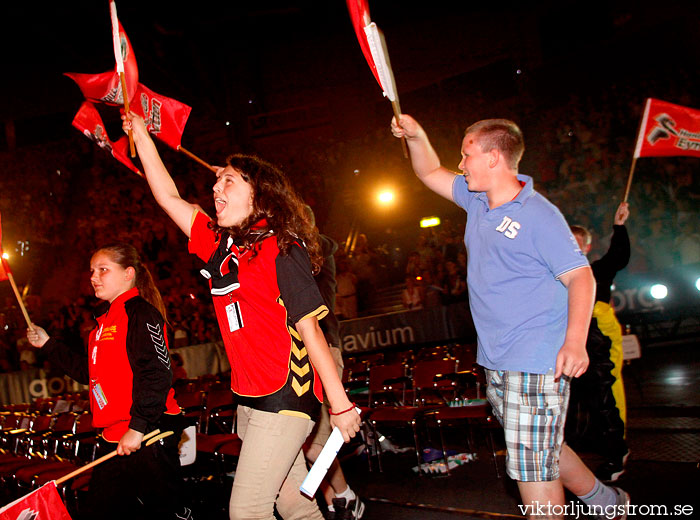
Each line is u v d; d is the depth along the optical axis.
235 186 2.54
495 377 2.64
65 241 19.44
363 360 8.12
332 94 19.94
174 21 17.03
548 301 2.51
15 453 7.05
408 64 19.30
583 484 2.85
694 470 4.01
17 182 20.16
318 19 18.86
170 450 3.18
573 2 16.62
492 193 2.67
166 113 3.55
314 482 2.23
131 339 3.04
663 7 14.99
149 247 17.70
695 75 14.26
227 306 2.48
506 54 18.03
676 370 8.10
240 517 2.36
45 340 3.60
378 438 5.66
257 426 2.42
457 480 4.70
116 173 20.03
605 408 3.81
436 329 10.40
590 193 13.41
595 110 15.29
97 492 3.12
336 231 17.84
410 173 18.28
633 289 9.89
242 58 19.97
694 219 11.23
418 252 14.08
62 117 20.58
